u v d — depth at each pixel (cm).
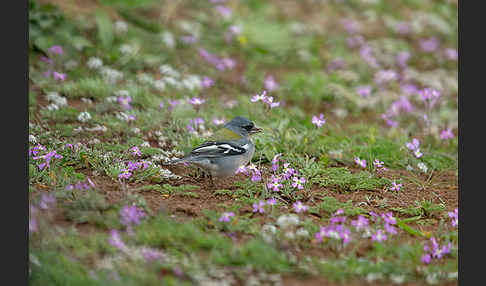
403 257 822
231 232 876
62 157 1107
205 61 1919
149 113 1398
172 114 1407
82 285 699
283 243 830
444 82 2088
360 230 901
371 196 1109
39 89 1470
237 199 1020
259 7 2581
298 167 1208
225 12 2175
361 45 2381
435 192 1169
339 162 1300
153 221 875
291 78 1850
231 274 749
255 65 2041
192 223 887
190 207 971
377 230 893
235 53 2120
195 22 2264
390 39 2511
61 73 1536
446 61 2348
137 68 1716
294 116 1566
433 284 768
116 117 1364
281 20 2520
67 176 1030
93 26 1855
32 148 1077
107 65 1684
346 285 749
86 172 1090
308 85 1825
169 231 834
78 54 1692
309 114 1680
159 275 734
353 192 1123
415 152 1234
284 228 876
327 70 2081
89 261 758
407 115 1697
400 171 1294
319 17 2631
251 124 1132
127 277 718
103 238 809
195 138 1244
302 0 2773
